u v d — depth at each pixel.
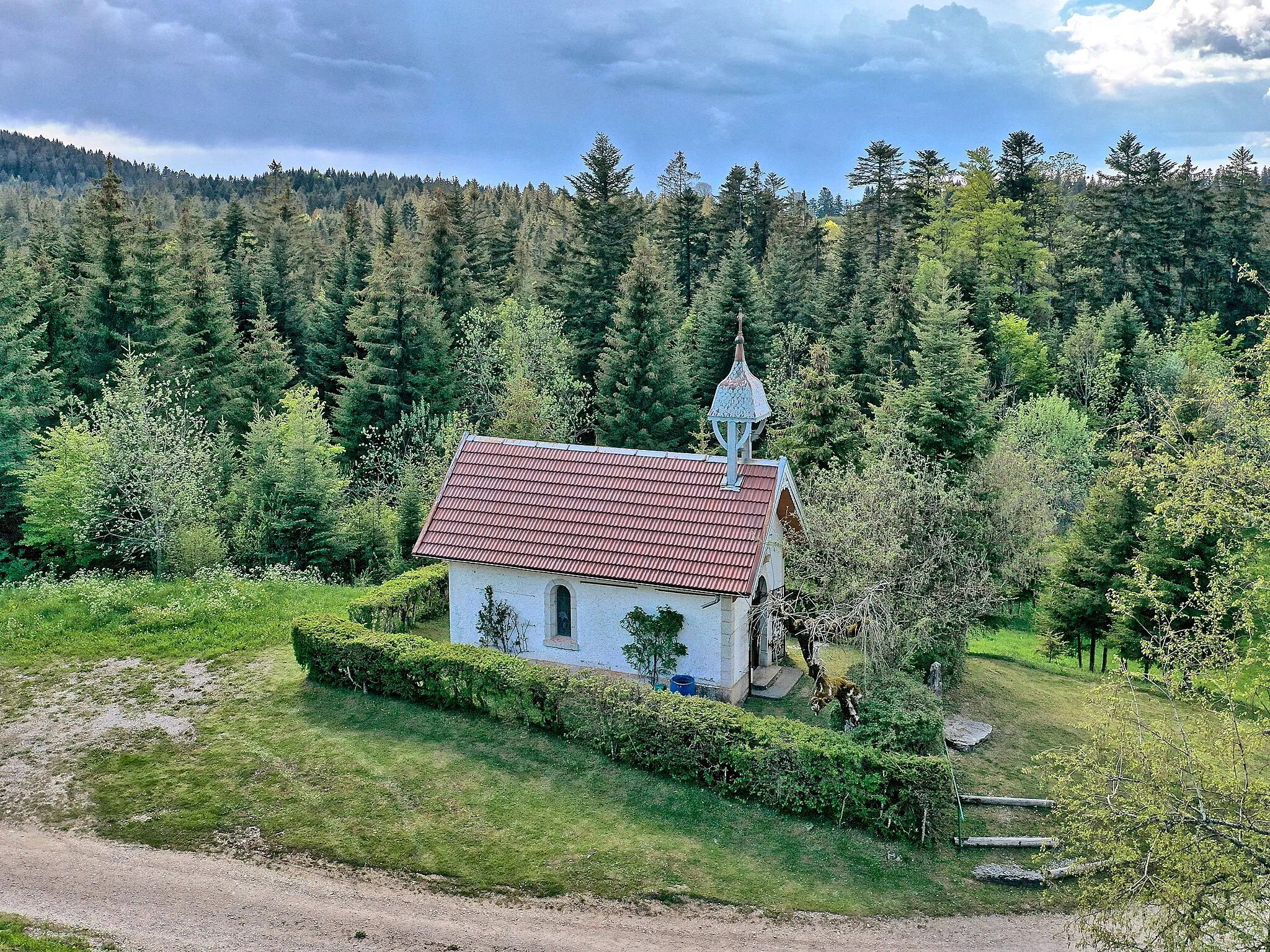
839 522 25.91
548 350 61.03
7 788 20.77
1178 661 17.52
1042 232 91.06
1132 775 15.04
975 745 24.00
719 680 24.72
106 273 53.06
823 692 23.95
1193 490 20.98
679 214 81.75
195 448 41.25
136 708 24.30
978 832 19.84
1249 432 21.52
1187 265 83.50
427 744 22.44
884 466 28.11
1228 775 15.10
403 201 170.12
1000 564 31.56
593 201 68.12
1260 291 78.44
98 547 37.88
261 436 44.97
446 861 18.34
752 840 19.17
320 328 67.75
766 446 46.97
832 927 16.86
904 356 56.88
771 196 90.00
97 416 40.78
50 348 53.66
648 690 22.14
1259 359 22.11
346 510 44.25
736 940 16.44
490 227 90.69
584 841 18.94
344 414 57.09
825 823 19.78
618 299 57.69
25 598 31.45
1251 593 20.89
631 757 21.58
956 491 28.92
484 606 26.95
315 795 20.39
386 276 57.81
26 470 39.00
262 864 18.27
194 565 36.56
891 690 21.73
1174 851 13.79
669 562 24.78
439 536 27.05
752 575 24.05
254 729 23.14
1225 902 13.99
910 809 19.17
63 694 25.12
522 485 27.66
